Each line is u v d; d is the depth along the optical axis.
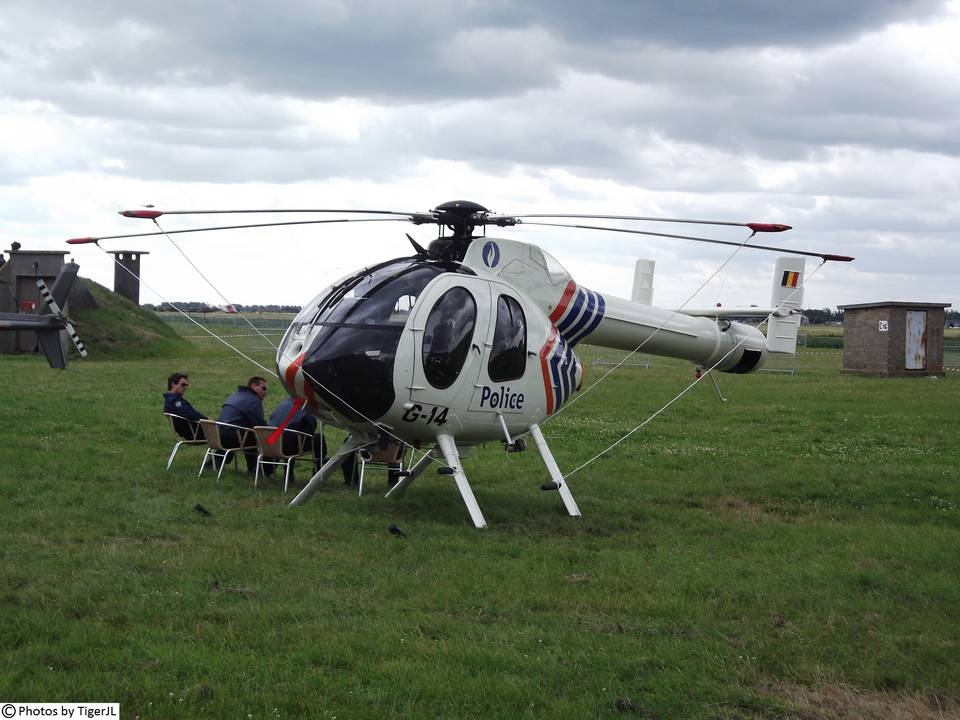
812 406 23.41
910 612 7.22
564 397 10.99
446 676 5.53
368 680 5.47
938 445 17.53
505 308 10.15
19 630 5.91
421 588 7.34
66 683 5.19
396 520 9.89
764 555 9.01
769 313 14.08
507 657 5.85
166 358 36.12
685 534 9.96
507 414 10.23
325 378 9.40
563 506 11.27
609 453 15.95
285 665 5.61
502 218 10.44
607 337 12.30
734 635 6.61
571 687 5.53
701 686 5.61
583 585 7.66
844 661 6.11
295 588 7.16
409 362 9.35
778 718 5.29
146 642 5.86
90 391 21.95
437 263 10.12
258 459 11.55
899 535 10.00
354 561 8.00
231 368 31.70
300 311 10.52
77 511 9.47
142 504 9.99
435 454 10.79
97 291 39.94
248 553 8.15
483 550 8.74
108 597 6.70
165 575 7.32
